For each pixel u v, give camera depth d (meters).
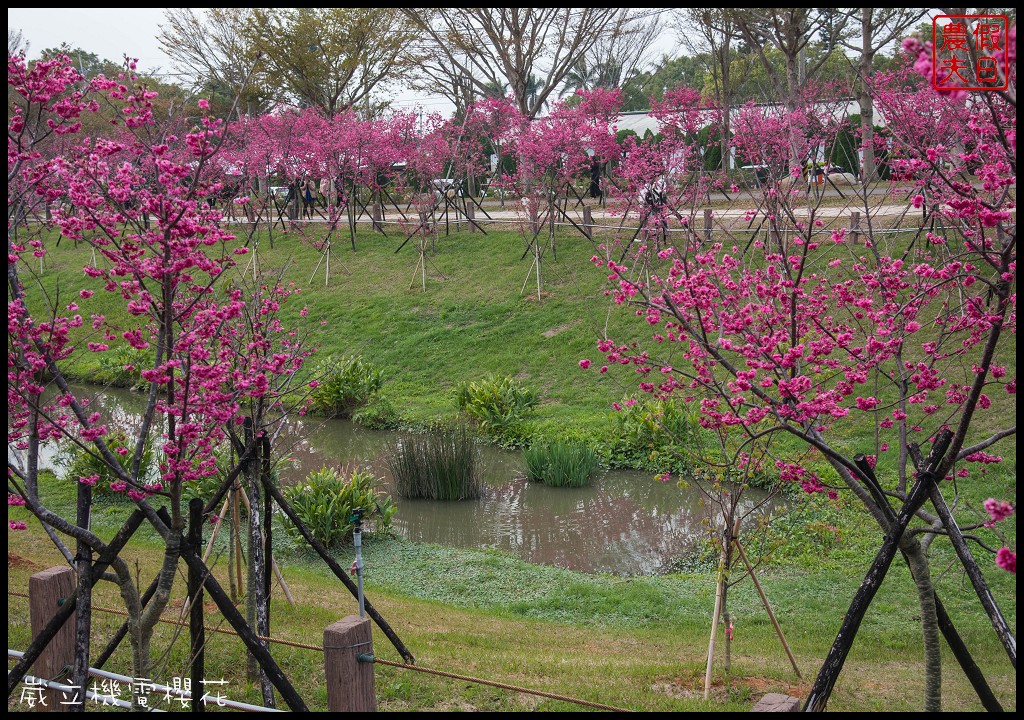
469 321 21.30
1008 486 10.63
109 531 10.52
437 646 7.03
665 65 41.62
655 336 6.61
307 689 5.71
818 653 7.17
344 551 10.84
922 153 6.06
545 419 16.14
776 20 19.45
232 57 24.72
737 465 7.20
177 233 4.09
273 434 7.10
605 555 10.84
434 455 13.16
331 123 29.11
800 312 6.33
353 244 26.94
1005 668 6.71
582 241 23.50
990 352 4.11
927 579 4.84
